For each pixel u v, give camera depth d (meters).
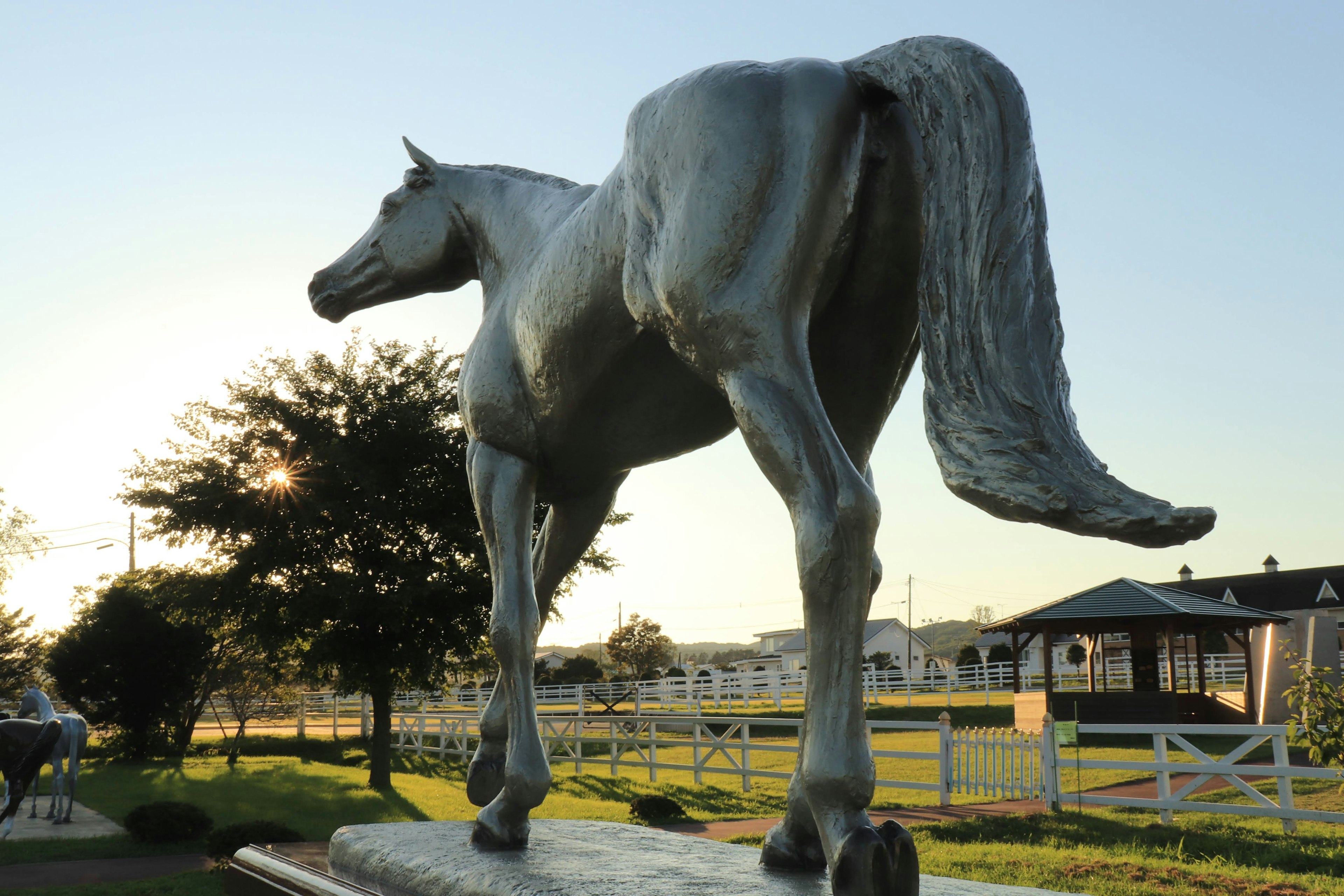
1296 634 21.64
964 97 1.80
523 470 2.81
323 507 15.97
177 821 10.80
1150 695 21.83
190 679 25.41
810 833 2.10
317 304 3.68
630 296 2.21
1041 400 1.63
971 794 12.52
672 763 17.62
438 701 39.84
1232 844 8.41
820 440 1.84
